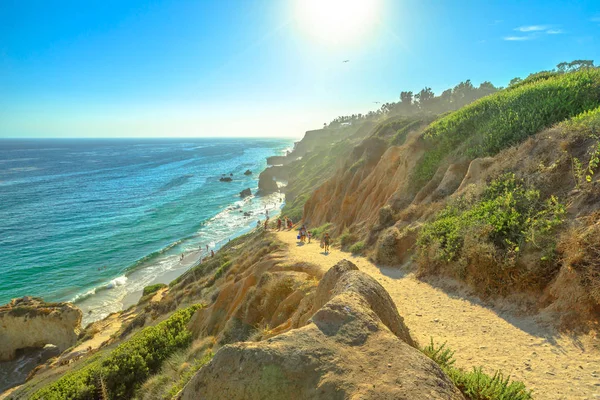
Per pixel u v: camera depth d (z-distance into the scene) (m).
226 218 68.44
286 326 9.96
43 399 12.60
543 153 13.45
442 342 8.58
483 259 10.86
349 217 28.48
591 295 7.66
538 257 9.59
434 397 3.93
